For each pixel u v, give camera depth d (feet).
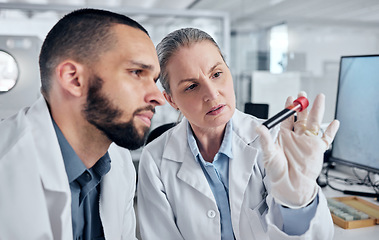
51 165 2.08
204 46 2.69
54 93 2.04
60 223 2.10
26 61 6.88
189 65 2.66
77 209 2.31
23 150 2.05
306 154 2.32
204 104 2.69
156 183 3.14
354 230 3.19
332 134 2.44
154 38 10.11
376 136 3.84
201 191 2.99
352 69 4.17
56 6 8.45
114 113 1.95
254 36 13.00
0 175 1.98
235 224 2.98
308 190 2.26
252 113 5.75
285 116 2.31
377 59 3.80
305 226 2.31
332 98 10.82
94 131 2.06
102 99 1.93
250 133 3.28
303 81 11.12
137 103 1.98
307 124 2.47
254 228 2.97
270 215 2.49
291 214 2.32
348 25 10.32
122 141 2.04
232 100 2.77
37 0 15.75
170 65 2.75
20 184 1.98
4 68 6.79
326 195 4.15
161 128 4.80
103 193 2.56
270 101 9.66
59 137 2.14
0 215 1.93
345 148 4.34
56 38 1.94
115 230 2.60
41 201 2.00
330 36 10.75
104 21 1.93
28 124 2.16
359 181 4.74
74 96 1.97
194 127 3.13
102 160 2.36
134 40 1.97
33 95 6.95
